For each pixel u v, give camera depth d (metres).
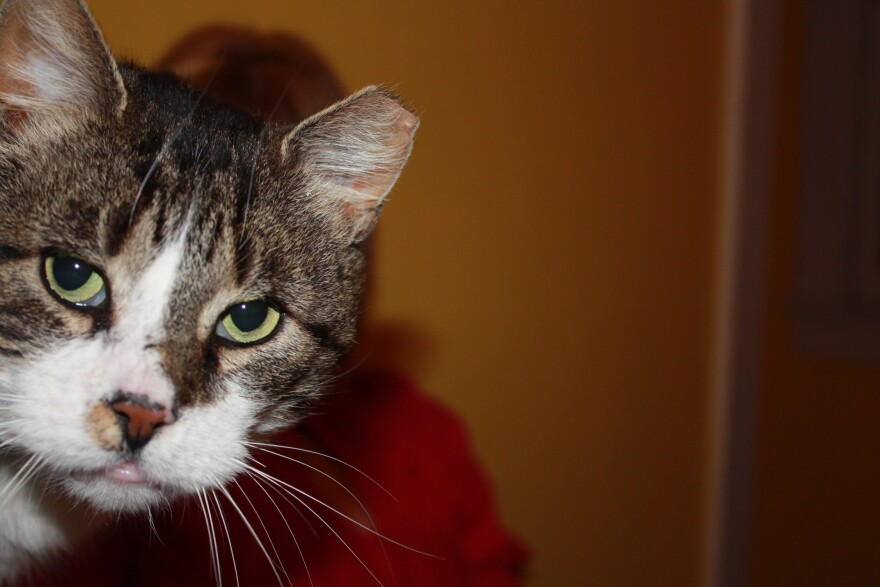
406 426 0.38
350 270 0.30
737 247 0.58
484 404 0.44
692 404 0.57
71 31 0.26
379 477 0.35
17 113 0.26
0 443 0.26
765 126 0.59
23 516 0.29
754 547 0.62
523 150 0.44
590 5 0.47
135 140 0.27
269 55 0.36
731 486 0.59
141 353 0.25
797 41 0.63
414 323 0.41
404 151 0.30
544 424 0.47
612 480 0.52
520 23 0.44
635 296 0.52
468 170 0.42
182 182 0.27
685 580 0.58
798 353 0.65
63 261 0.25
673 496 0.56
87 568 0.32
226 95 0.35
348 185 0.30
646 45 0.51
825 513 0.64
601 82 0.48
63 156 0.26
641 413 0.53
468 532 0.38
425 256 0.41
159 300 0.26
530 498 0.47
